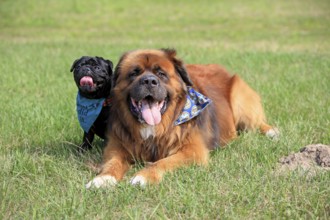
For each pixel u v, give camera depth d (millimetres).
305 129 9930
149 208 6613
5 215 6410
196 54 20594
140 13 39844
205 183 7246
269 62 18453
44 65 18438
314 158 8125
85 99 9094
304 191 6895
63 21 36625
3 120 10703
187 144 8453
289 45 24531
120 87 8312
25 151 8656
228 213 6359
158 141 8422
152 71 8195
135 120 8281
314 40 26062
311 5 40469
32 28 33812
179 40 27250
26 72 17031
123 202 6730
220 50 22141
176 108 8391
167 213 6449
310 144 9023
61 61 19406
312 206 6422
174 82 8328
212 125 9258
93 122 8961
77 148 9266
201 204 6586
